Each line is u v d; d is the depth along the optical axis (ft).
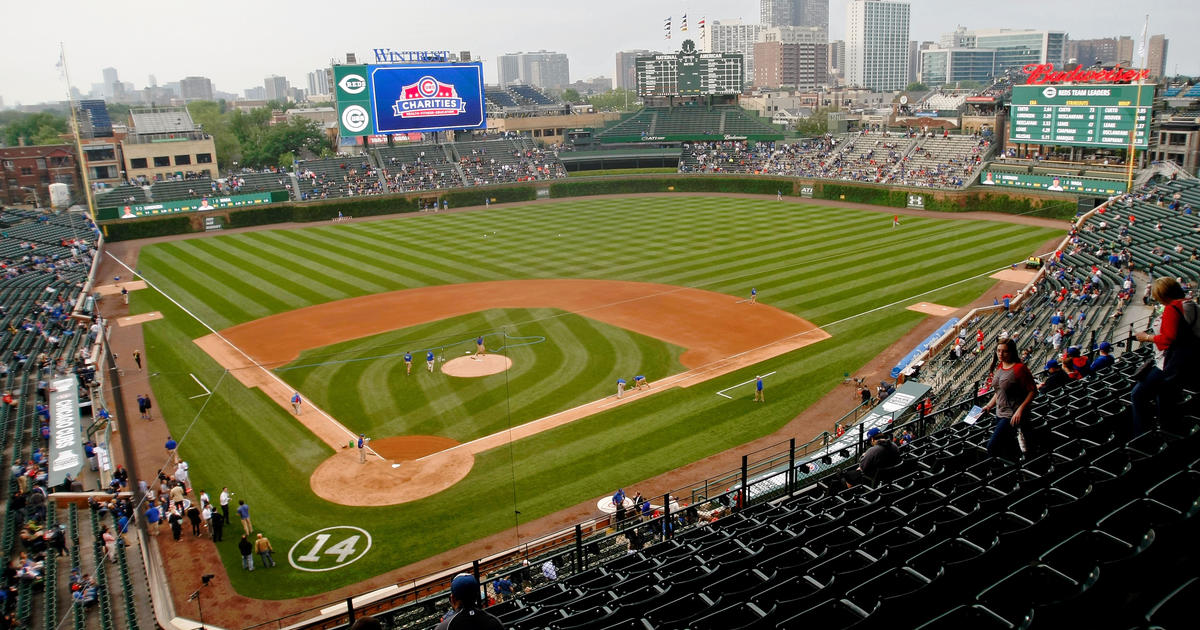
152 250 284.20
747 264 229.66
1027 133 315.99
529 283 216.95
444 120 376.27
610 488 105.81
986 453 58.39
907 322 171.83
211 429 128.77
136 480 111.14
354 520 100.58
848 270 218.79
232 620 81.71
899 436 89.40
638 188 399.03
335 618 79.15
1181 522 30.01
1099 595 28.09
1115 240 208.13
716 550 55.42
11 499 99.19
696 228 291.38
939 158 347.77
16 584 83.92
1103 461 45.06
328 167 368.89
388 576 88.63
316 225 328.29
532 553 89.61
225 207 325.42
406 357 150.82
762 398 133.69
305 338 174.09
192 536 98.17
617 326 175.94
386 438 123.24
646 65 445.37
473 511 101.60
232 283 227.20
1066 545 33.94
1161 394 42.63
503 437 122.31
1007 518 40.93
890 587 38.11
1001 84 396.78
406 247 273.54
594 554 82.69
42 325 175.42
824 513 54.90
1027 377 45.75
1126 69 295.69
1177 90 401.08
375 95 358.84
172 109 500.74
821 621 36.14
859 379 139.95
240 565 91.91
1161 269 172.86
